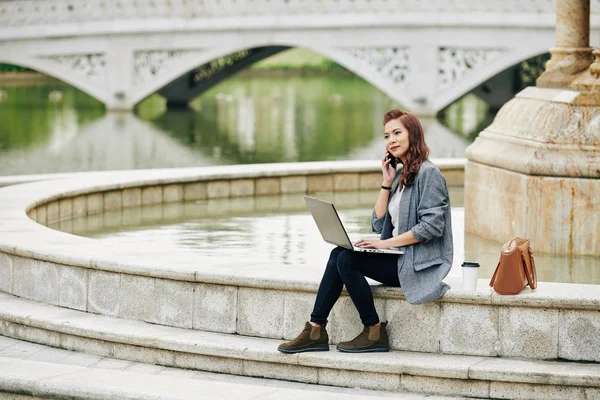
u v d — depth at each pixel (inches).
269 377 322.3
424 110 1504.7
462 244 464.4
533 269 319.3
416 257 312.7
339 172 628.4
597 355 309.3
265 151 1202.6
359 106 1782.7
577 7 464.4
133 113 1665.8
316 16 1537.9
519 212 448.8
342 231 309.0
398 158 322.0
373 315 316.5
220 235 488.4
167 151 1209.4
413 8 1483.8
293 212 557.6
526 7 1397.6
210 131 1422.2
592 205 436.5
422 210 312.5
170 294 343.6
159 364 335.0
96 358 342.3
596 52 444.1
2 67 2266.2
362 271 316.2
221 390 277.7
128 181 561.0
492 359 312.3
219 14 1604.3
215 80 1836.9
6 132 1386.6
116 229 502.6
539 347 312.0
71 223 516.7
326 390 311.9
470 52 1460.4
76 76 1685.5
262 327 331.9
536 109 459.2
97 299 358.9
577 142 439.8
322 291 316.2
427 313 317.7
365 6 1513.3
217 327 337.7
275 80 2410.2
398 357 313.7
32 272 376.8
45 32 1660.9
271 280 327.0
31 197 501.0
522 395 302.5
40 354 346.3
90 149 1223.5
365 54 1530.5
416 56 1493.6
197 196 592.7
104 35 1654.8
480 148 481.7
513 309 312.0
